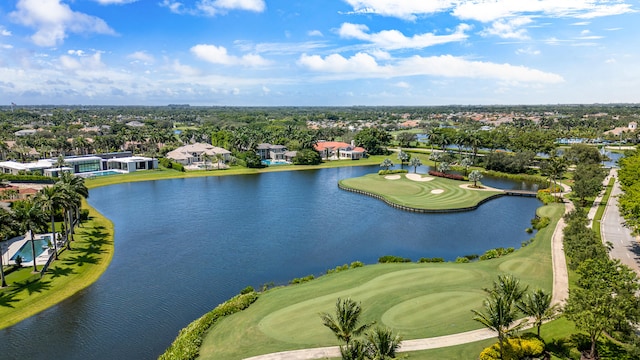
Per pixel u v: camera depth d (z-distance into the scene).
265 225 90.38
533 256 64.75
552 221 86.62
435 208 102.56
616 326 40.00
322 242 78.88
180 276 62.75
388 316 45.94
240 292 57.16
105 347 43.97
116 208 106.00
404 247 76.12
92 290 57.97
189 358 38.97
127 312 51.56
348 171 172.38
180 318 50.12
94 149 199.75
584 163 144.25
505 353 36.62
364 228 88.31
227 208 106.19
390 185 133.00
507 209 105.56
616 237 73.25
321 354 39.09
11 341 44.84
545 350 38.56
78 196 78.00
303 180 150.38
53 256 67.38
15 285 57.00
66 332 46.81
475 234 84.38
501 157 160.88
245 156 176.62
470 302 49.00
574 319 36.50
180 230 86.50
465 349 39.47
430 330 42.97
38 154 180.00
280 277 62.34
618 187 123.12
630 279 40.38
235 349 40.53
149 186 137.50
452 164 179.50
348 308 34.47
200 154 189.25
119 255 71.88
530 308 38.91
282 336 42.50
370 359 29.64
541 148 183.38
